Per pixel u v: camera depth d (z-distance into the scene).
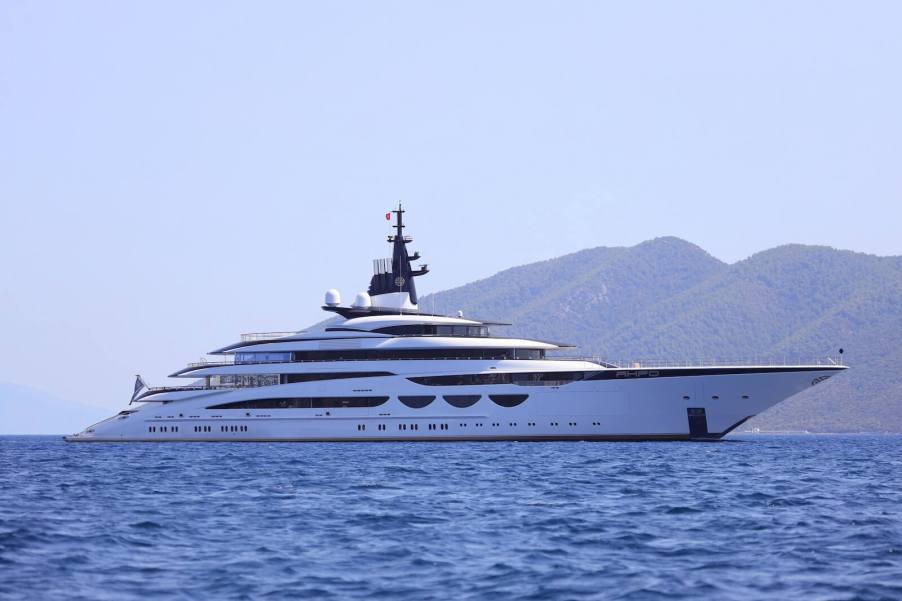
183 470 167.12
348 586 70.69
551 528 95.25
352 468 165.88
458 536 90.56
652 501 116.56
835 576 73.31
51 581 72.38
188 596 68.06
